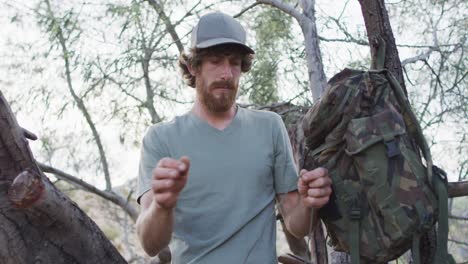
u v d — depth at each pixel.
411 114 2.52
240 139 2.57
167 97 8.02
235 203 2.51
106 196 8.50
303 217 2.55
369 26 2.94
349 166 2.47
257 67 7.13
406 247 2.41
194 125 2.58
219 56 2.50
